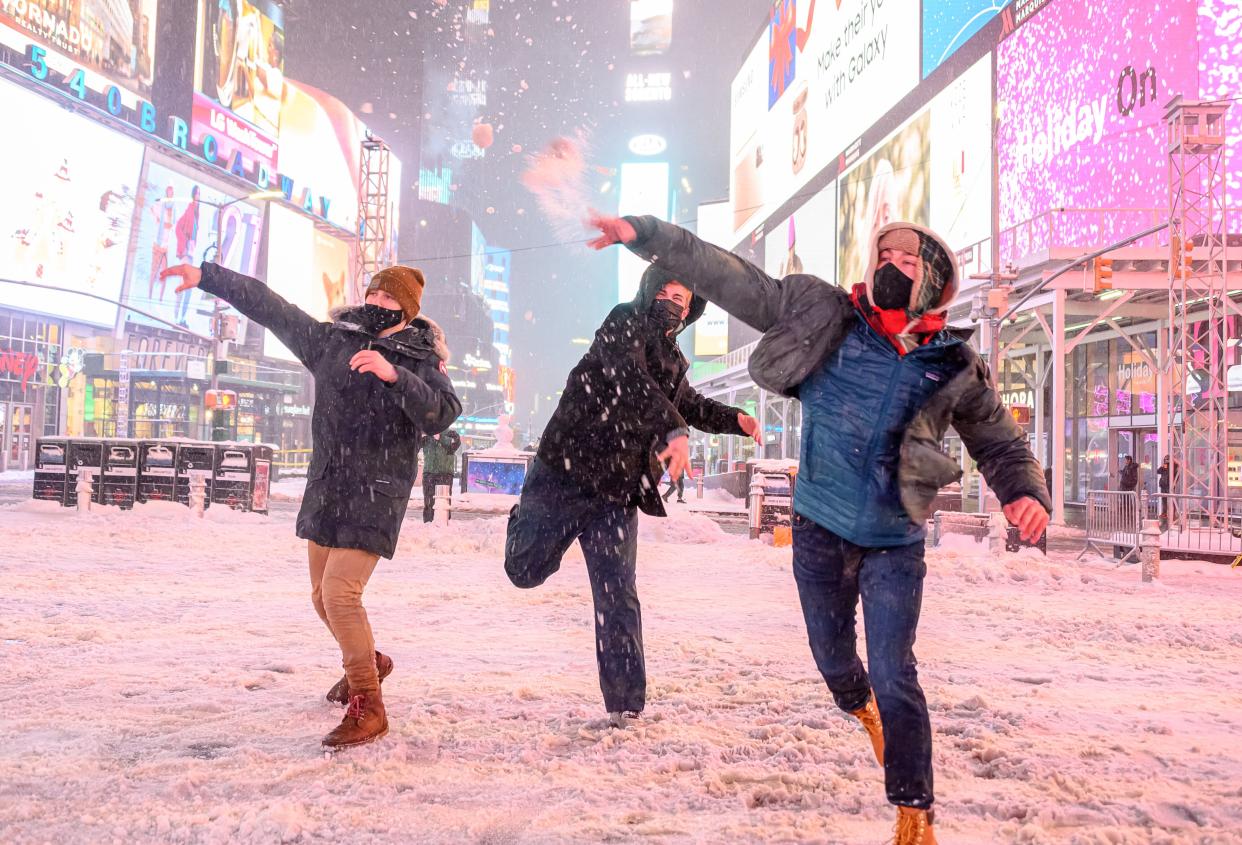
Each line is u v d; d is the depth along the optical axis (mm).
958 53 42156
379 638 6383
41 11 50594
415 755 3666
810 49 64250
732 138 87562
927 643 6715
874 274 2703
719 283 2660
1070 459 37344
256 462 19672
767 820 3008
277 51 77812
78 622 6641
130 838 2807
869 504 2674
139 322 59688
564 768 3498
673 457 3684
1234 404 26891
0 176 47562
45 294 50719
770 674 5348
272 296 4238
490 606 7980
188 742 3785
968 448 2855
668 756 3648
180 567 10266
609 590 4207
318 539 3865
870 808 3133
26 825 2885
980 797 3238
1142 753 3844
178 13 65625
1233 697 5090
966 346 2680
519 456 27594
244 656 5555
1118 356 34125
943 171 43469
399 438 4004
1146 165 29562
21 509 18703
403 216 133750
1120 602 9539
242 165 72312
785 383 2744
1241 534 18656
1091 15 32500
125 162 57906
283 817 2900
